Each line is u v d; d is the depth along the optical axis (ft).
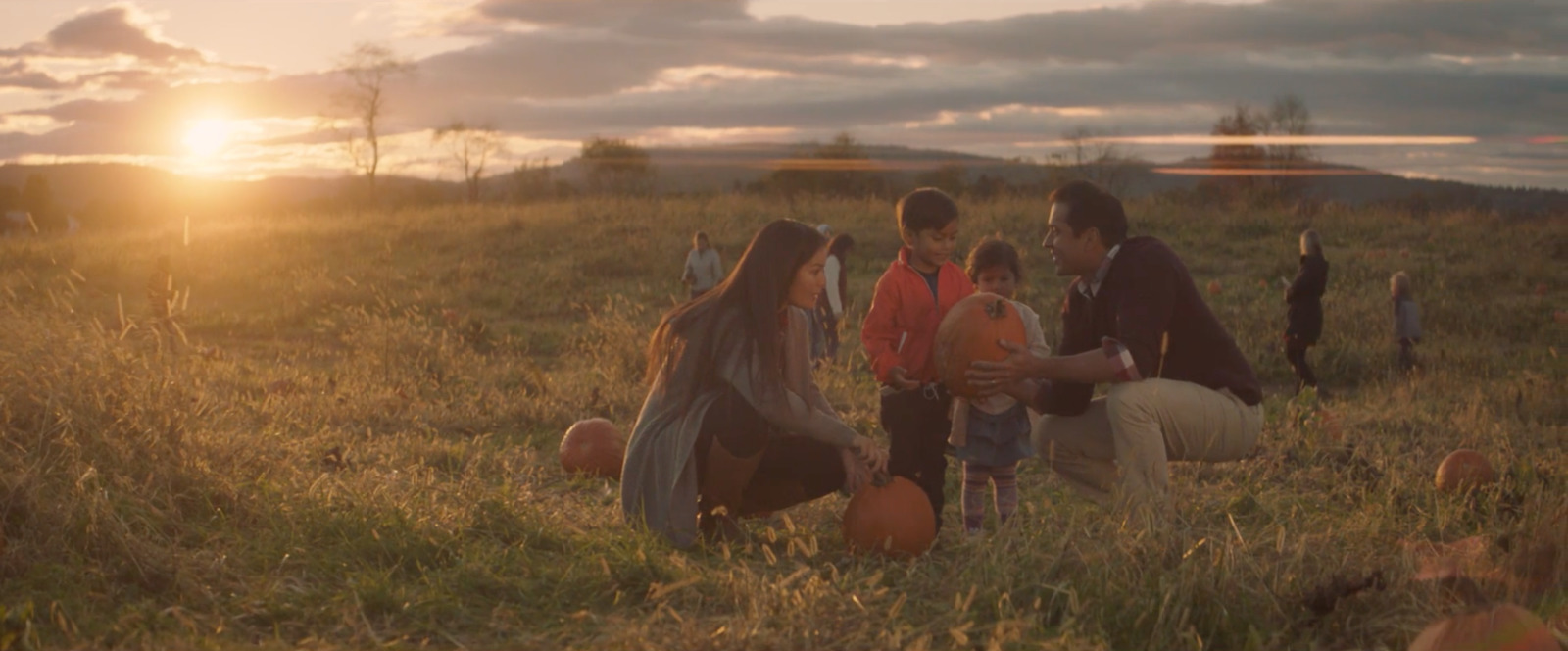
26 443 14.24
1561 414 32.12
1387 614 12.00
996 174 132.67
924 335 16.16
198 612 11.68
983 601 12.45
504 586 12.80
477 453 21.56
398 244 75.82
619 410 28.55
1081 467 16.93
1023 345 15.34
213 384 27.35
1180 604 11.68
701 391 15.37
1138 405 15.28
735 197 90.68
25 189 210.38
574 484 20.03
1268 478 20.35
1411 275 61.52
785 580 11.87
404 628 11.67
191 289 61.82
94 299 57.47
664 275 64.69
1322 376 43.16
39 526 12.55
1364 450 22.61
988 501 18.81
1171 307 15.49
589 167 199.41
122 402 15.66
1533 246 69.21
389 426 25.39
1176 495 16.16
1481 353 45.39
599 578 13.01
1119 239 15.98
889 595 12.89
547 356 44.93
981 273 17.28
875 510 14.62
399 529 14.29
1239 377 15.93
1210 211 83.30
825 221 77.51
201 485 15.02
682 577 13.07
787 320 15.78
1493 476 19.38
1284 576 12.54
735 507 15.67
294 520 14.46
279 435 20.17
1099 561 12.65
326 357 41.55
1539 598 12.55
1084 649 11.00
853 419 26.50
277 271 66.49
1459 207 81.00
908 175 159.43
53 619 10.74
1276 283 59.88
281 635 11.28
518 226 79.51
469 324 49.90
